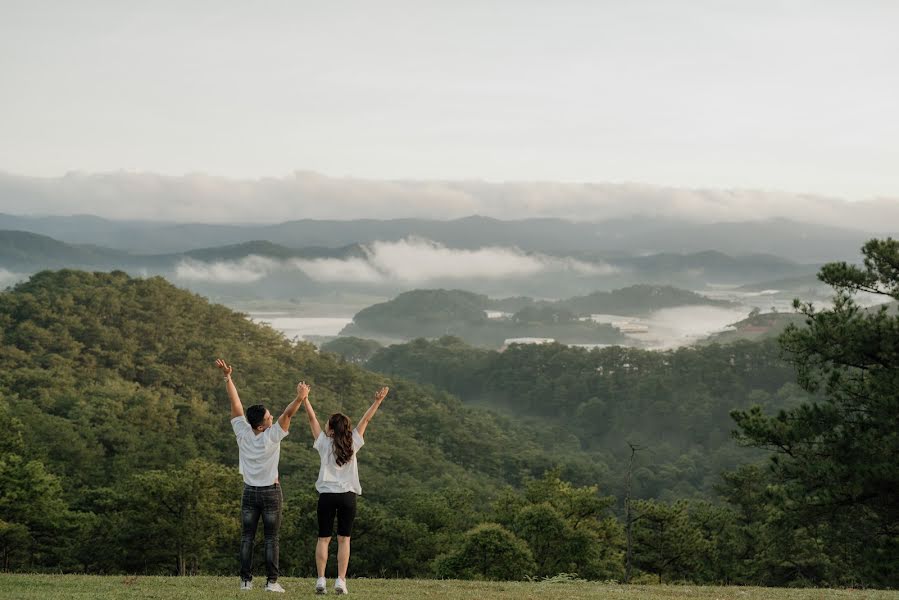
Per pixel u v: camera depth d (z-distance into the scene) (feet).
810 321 79.41
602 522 166.09
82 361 531.50
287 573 151.43
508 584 47.91
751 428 76.18
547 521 142.61
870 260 78.02
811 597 44.73
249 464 33.40
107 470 267.18
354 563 162.71
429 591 40.40
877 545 69.26
